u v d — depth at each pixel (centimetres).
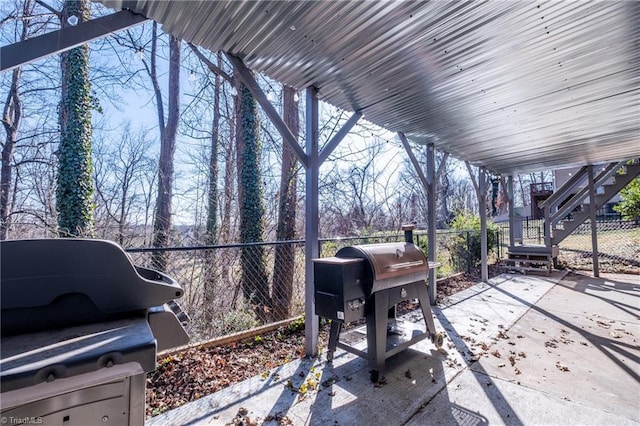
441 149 555
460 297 552
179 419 215
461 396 244
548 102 355
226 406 230
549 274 747
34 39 176
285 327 378
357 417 219
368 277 268
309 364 297
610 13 213
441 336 329
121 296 114
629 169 730
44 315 103
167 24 220
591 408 227
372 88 321
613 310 467
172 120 818
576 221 812
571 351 325
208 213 765
